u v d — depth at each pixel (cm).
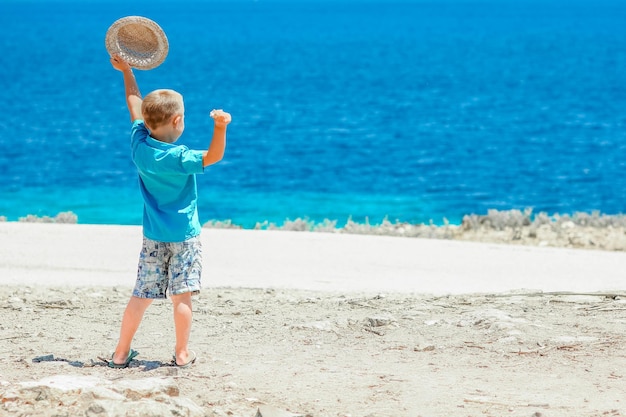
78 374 686
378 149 4450
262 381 675
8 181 3472
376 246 1753
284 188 3356
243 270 1486
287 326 916
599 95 7444
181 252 710
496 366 728
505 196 3177
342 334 873
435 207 2981
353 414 585
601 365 725
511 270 1518
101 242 1725
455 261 1609
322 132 5188
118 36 762
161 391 595
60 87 8412
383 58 12900
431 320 948
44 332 894
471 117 5972
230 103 7050
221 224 2381
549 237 2261
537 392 644
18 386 601
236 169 3794
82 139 4791
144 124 728
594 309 1016
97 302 1111
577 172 3684
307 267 1523
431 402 616
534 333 857
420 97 7506
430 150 4400
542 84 8619
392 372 707
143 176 704
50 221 2430
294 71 10631
